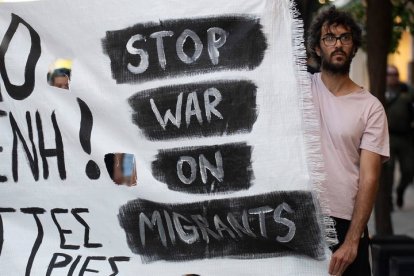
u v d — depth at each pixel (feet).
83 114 14.40
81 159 14.43
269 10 13.58
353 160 13.91
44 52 14.58
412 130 37.88
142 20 14.07
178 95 13.96
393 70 37.29
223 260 13.93
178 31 13.93
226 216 13.79
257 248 13.80
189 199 13.91
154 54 14.03
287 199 13.51
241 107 13.67
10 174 14.75
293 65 13.51
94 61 14.30
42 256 14.67
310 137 13.43
